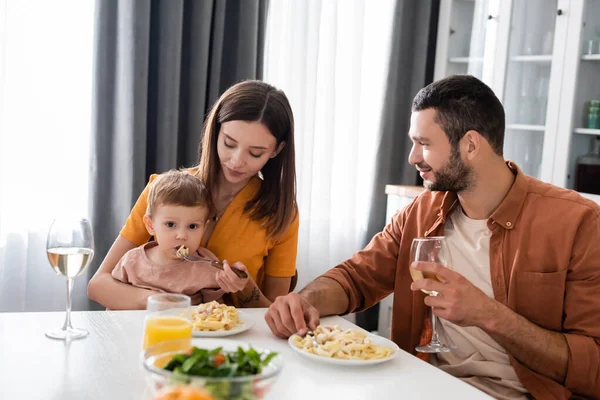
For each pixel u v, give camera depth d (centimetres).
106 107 256
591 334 144
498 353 153
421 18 328
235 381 78
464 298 131
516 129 292
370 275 179
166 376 79
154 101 267
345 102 324
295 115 303
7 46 240
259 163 177
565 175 273
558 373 142
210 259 178
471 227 164
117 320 141
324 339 127
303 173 308
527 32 287
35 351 118
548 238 151
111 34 254
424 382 115
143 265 178
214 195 187
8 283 249
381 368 121
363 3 316
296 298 141
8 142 244
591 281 147
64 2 250
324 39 311
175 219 172
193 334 131
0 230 245
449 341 161
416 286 132
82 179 262
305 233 313
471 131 154
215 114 180
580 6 267
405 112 336
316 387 109
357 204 341
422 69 332
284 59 300
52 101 252
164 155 265
